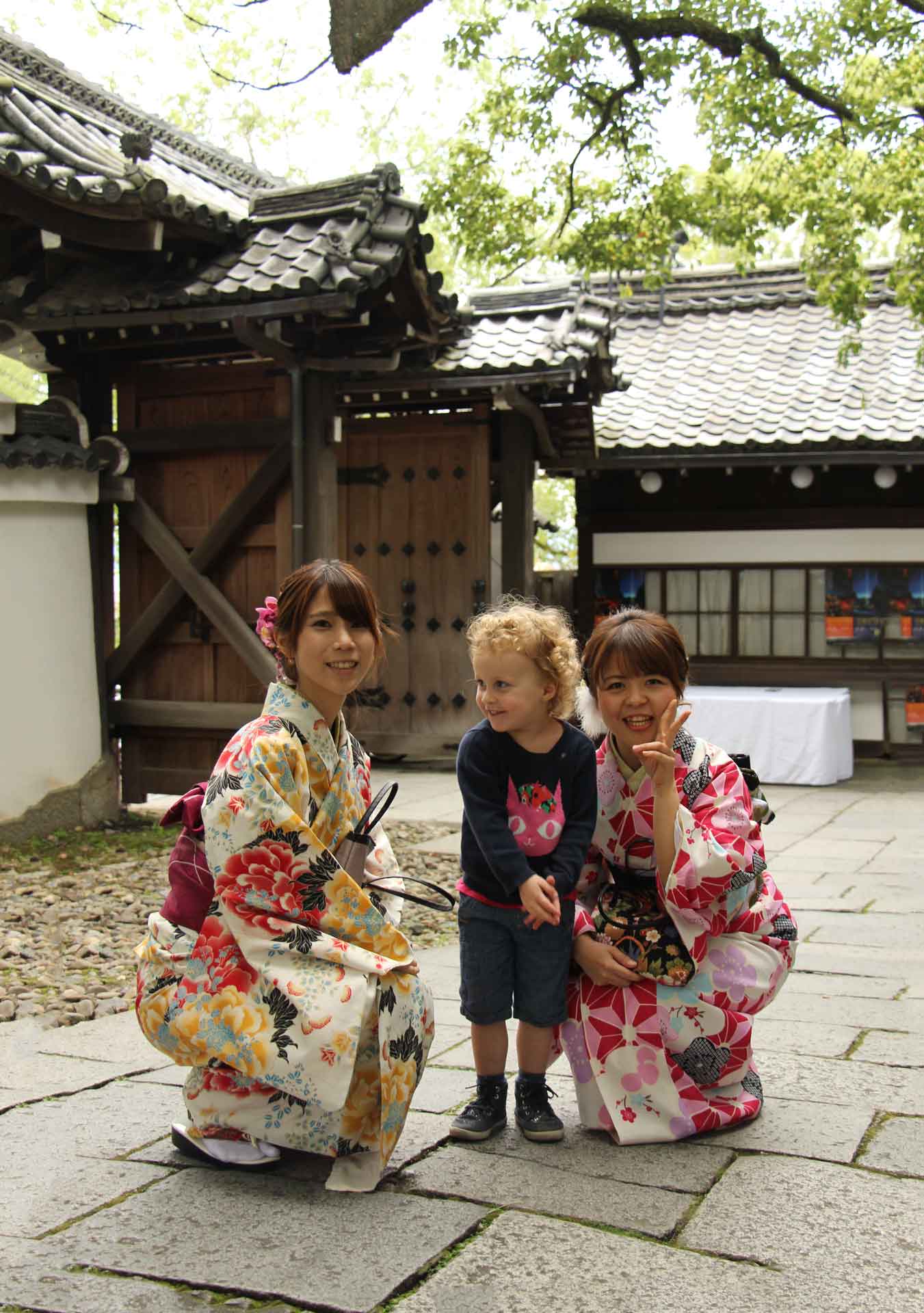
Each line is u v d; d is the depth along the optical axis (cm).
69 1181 246
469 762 263
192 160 1004
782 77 872
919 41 848
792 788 963
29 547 674
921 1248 215
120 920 502
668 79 880
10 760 666
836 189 866
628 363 1279
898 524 1102
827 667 1123
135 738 754
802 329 1299
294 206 682
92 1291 202
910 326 1263
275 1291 200
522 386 895
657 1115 265
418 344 762
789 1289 201
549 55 895
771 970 278
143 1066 323
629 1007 267
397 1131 241
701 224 924
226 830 235
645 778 272
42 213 609
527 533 985
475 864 268
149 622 733
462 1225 225
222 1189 242
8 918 500
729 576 1147
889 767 1087
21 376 1221
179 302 631
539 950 261
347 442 1011
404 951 244
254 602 725
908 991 397
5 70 813
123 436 743
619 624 269
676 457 1066
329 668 242
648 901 278
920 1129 272
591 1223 225
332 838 251
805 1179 245
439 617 992
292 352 684
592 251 959
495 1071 273
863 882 600
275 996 234
